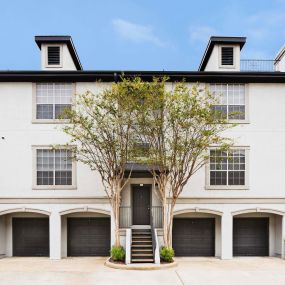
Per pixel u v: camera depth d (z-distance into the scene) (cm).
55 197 2119
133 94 1902
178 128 1933
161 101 1884
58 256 2092
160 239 2055
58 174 2142
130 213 2162
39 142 2147
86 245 2227
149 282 1573
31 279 1630
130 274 1712
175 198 1950
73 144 2130
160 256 1903
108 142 1930
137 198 2230
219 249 2208
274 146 2177
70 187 2123
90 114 1953
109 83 2180
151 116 1931
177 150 1902
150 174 2142
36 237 2219
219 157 2017
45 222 2228
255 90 2202
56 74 2139
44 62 2277
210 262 2031
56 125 2155
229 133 2175
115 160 1950
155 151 1898
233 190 2147
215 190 2141
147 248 1977
